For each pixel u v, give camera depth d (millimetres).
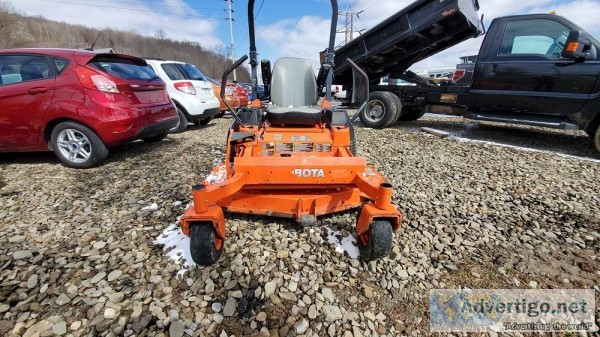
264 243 2389
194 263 2141
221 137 6258
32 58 3896
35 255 2246
